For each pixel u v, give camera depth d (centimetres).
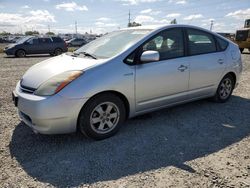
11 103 531
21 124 416
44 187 259
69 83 324
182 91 441
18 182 266
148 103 399
